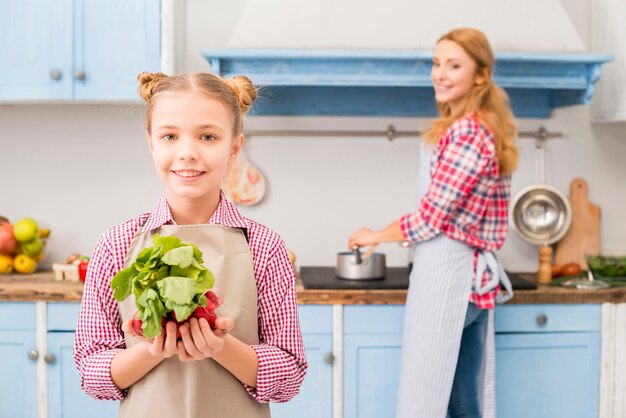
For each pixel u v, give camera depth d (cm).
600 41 295
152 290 105
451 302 229
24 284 259
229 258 128
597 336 260
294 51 257
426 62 262
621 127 308
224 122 123
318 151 301
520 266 307
